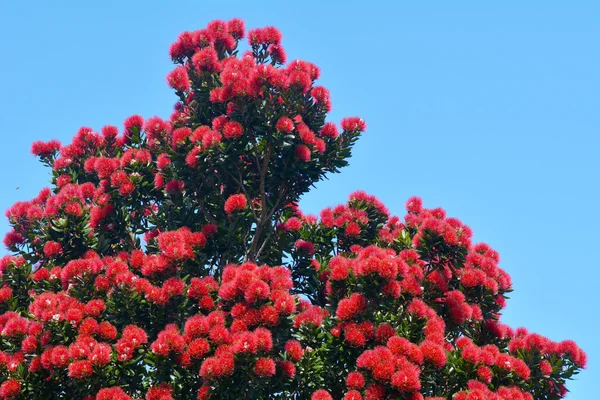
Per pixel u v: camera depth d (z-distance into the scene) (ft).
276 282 42.19
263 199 51.90
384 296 41.29
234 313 41.24
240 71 50.29
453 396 39.52
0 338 44.88
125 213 53.88
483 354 41.63
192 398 42.39
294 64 51.08
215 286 46.34
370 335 41.04
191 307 45.39
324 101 52.08
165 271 46.62
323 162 53.42
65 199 52.21
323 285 51.47
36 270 52.11
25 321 44.47
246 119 50.11
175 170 52.13
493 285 47.19
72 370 39.55
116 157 55.57
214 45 57.57
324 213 55.01
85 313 43.78
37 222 53.42
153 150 55.83
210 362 38.70
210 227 50.67
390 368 37.73
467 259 49.55
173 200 52.95
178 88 54.08
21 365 41.88
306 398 42.65
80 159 58.39
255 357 39.04
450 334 47.88
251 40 56.54
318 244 54.24
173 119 57.67
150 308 44.86
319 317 43.04
